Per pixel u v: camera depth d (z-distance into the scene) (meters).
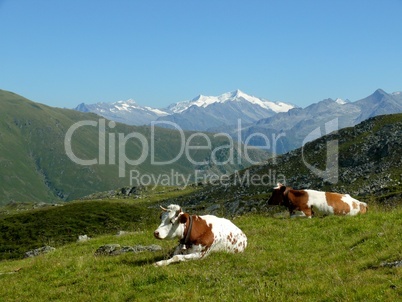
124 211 72.81
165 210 16.27
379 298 10.07
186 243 16.34
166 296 12.32
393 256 13.06
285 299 10.95
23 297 14.48
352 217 21.58
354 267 12.93
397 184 91.38
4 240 61.41
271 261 14.75
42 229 64.50
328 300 10.55
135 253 19.03
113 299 12.80
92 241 27.45
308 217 25.05
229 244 16.80
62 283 15.52
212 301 11.38
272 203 26.34
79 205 78.12
